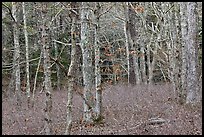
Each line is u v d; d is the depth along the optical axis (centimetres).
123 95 2267
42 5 890
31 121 1475
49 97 830
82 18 1351
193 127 1184
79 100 1948
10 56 2848
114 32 3322
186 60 1689
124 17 2767
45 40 839
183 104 1700
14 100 2333
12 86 2784
